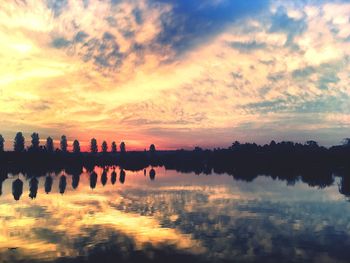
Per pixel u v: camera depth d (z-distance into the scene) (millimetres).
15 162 159375
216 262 21406
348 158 184250
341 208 41625
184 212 38312
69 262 21266
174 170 151000
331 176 108188
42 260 21625
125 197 51719
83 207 41719
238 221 33406
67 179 90312
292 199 49781
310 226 31438
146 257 22188
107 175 109875
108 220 33594
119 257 22141
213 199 49531
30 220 33594
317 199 49938
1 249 23891
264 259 22062
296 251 23734
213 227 30656
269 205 43812
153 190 62156
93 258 22031
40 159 167250
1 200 47969
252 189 64375
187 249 23922
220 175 112312
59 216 35688
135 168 171375
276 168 171875
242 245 25062
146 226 30844
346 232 29094
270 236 27672
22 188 65062
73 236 27172
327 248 24469
